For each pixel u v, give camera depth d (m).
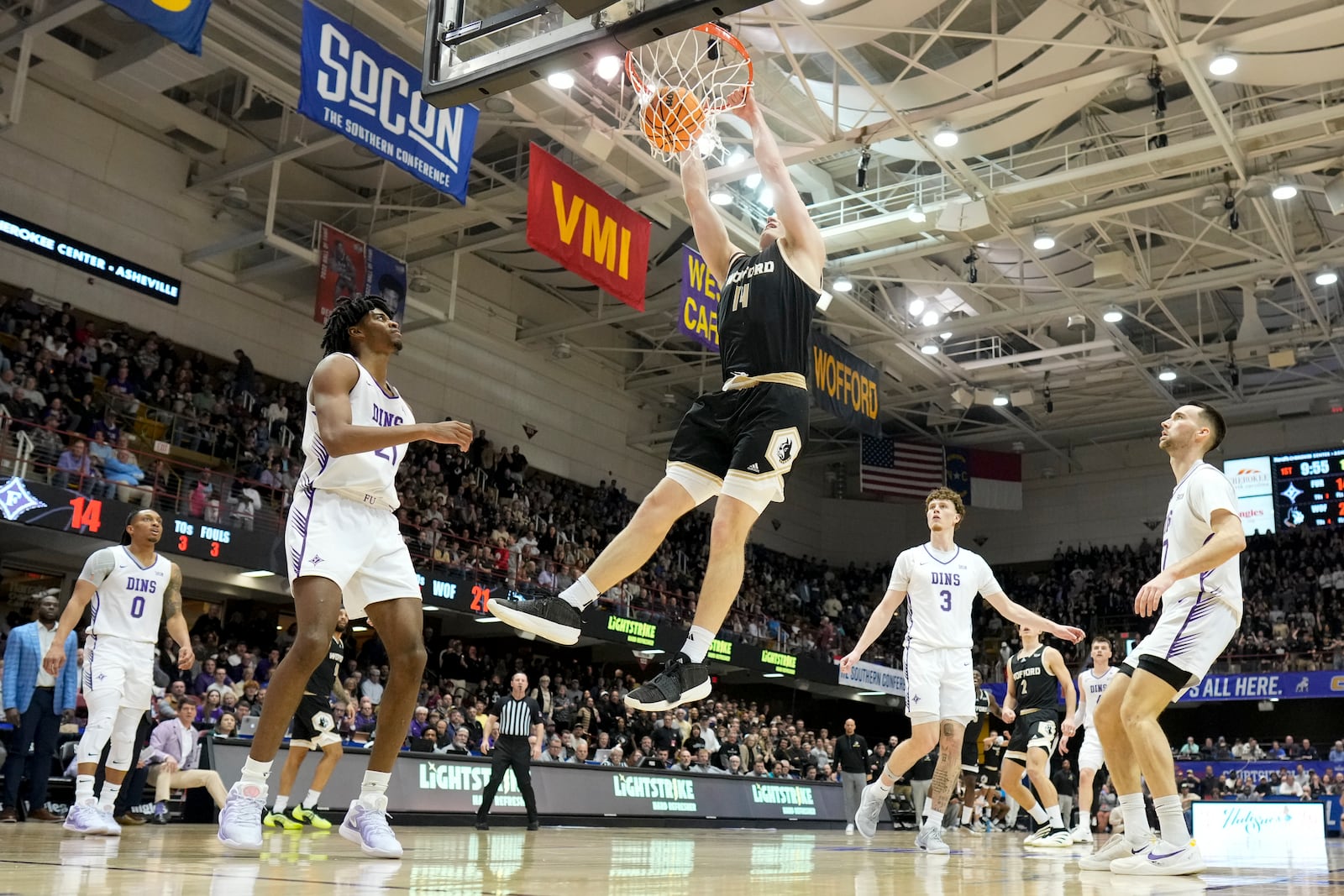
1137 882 3.59
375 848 3.78
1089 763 9.49
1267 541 30.48
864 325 26.16
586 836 8.53
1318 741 28.05
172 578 6.56
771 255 3.84
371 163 19.73
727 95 4.22
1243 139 17.05
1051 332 28.02
